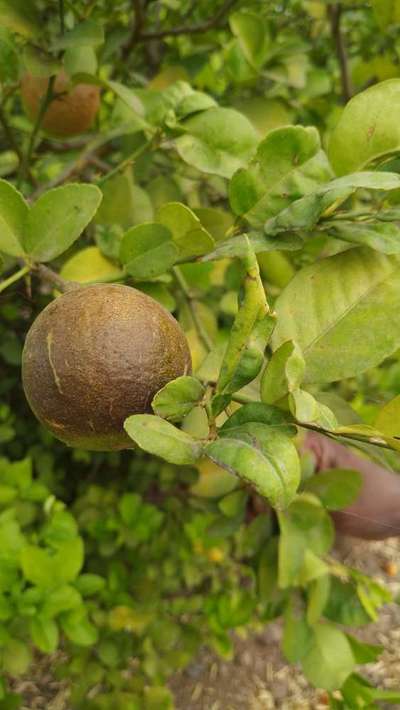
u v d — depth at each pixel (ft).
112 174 1.51
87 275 1.45
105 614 2.29
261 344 1.01
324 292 1.18
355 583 1.83
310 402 0.99
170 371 1.08
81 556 1.79
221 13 1.86
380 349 1.15
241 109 1.82
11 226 1.23
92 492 2.44
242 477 0.94
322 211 1.16
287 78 1.95
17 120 2.36
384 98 1.23
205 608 2.43
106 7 1.97
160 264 1.29
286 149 1.22
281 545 1.67
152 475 2.50
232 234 1.29
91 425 1.06
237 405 1.23
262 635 3.55
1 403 2.39
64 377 1.05
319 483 1.60
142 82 2.17
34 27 1.42
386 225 1.18
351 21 2.66
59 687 2.93
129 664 2.67
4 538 1.80
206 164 1.36
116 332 1.05
